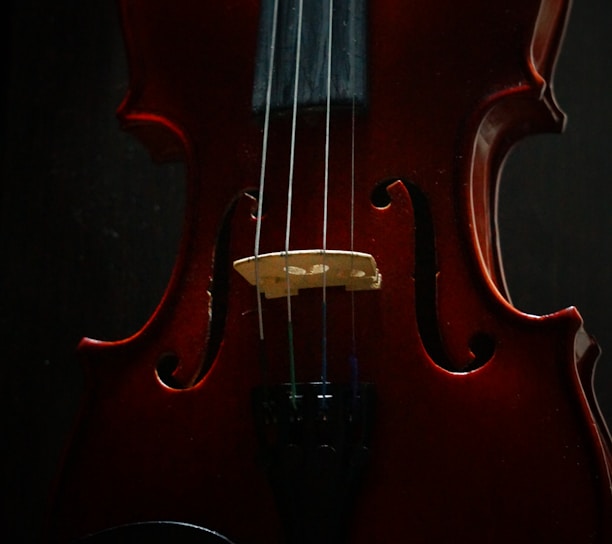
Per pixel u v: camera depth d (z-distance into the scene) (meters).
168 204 0.71
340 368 0.51
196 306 0.53
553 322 0.49
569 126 0.69
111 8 0.74
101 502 0.51
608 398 0.66
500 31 0.55
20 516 0.69
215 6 0.58
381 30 0.55
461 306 0.51
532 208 0.68
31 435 0.70
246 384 0.51
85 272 0.71
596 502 0.47
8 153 0.72
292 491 0.48
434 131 0.54
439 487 0.48
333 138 0.54
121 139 0.72
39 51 0.73
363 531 0.48
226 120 0.56
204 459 0.51
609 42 0.69
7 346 0.71
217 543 0.48
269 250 0.53
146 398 0.52
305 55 0.55
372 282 0.51
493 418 0.49
